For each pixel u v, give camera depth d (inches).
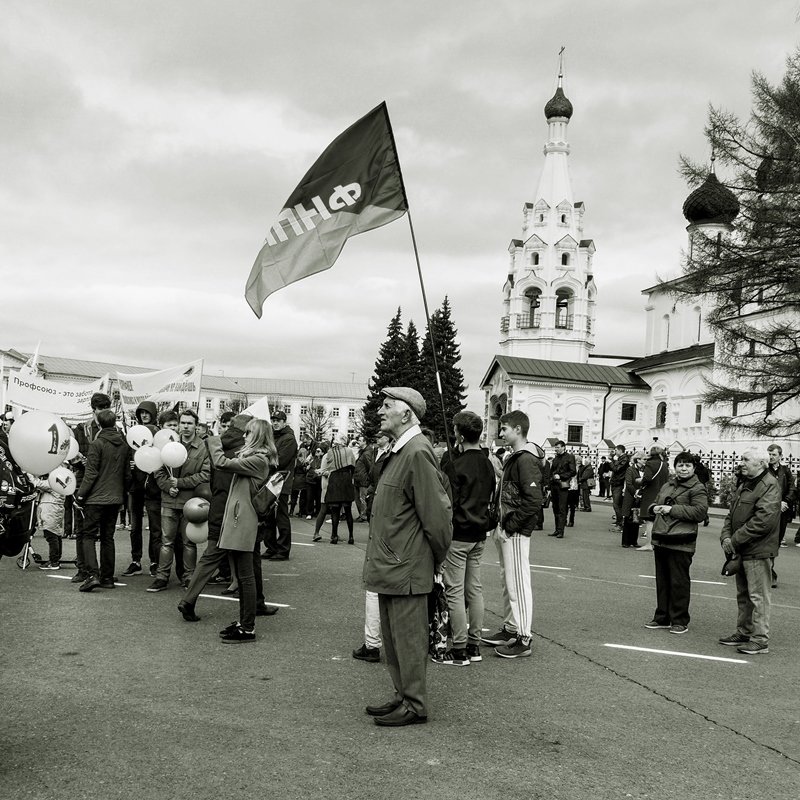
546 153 2898.6
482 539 269.4
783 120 1005.8
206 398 4707.2
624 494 668.1
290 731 194.9
